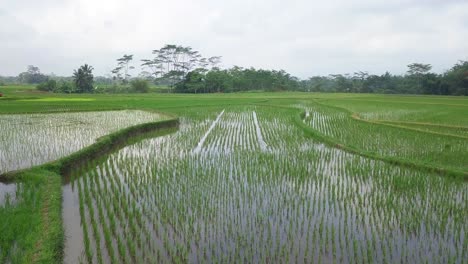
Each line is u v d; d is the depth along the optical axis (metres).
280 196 9.53
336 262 6.27
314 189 10.20
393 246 6.91
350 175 11.61
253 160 13.56
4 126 19.20
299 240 7.05
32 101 34.84
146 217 7.99
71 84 71.31
